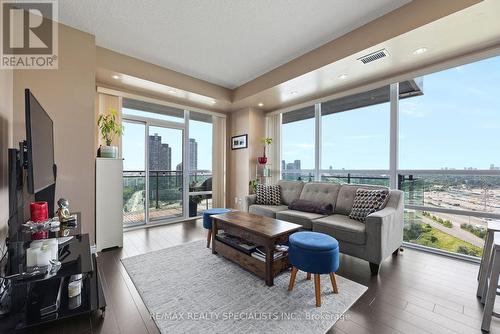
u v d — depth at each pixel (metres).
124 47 2.90
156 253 2.65
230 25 2.46
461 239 2.62
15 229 1.49
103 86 3.32
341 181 3.75
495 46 2.25
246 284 1.96
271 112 4.77
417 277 2.11
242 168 4.75
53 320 1.35
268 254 1.94
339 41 2.64
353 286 1.94
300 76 3.12
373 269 2.16
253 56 3.14
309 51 2.98
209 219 2.80
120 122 3.47
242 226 2.22
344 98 3.71
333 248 1.73
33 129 1.34
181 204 4.40
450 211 2.69
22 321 1.32
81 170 2.54
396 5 2.13
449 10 1.83
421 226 2.92
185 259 2.48
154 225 3.91
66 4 2.13
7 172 1.90
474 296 1.80
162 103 4.00
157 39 2.73
